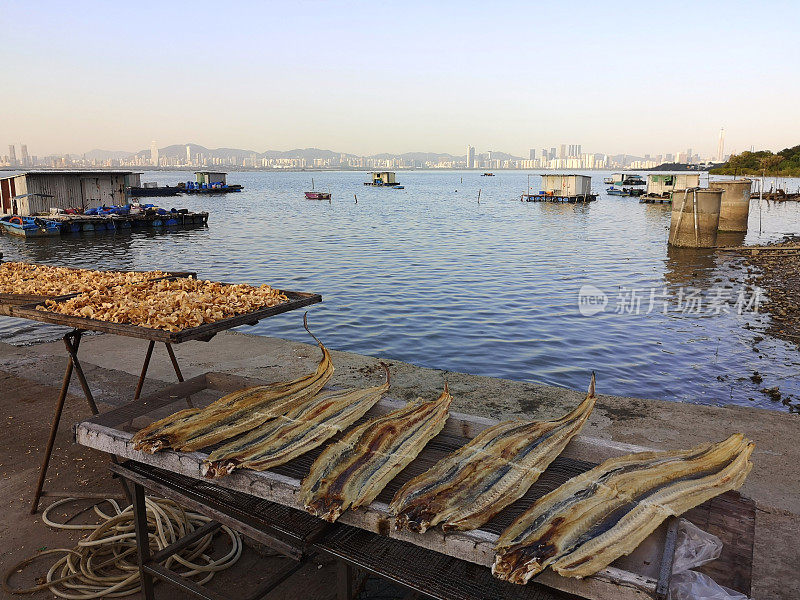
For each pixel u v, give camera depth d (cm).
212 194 9469
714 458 284
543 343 1488
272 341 884
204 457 298
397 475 300
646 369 1277
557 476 294
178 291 496
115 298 462
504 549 221
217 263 2897
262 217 5575
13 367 729
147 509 401
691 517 262
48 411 589
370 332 1605
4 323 1575
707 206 3225
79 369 446
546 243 3672
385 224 4938
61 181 4166
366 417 369
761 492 439
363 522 256
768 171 13000
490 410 613
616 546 220
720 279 2417
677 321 1711
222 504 290
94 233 4044
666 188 7106
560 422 337
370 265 2806
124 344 855
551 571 216
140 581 327
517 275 2538
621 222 5059
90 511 418
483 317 1778
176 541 356
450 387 684
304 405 362
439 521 239
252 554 375
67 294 493
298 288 2259
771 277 2422
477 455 299
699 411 603
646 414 596
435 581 238
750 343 1461
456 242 3731
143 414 376
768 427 561
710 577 226
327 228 4581
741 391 1128
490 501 256
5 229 4000
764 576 340
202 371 733
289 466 303
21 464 483
